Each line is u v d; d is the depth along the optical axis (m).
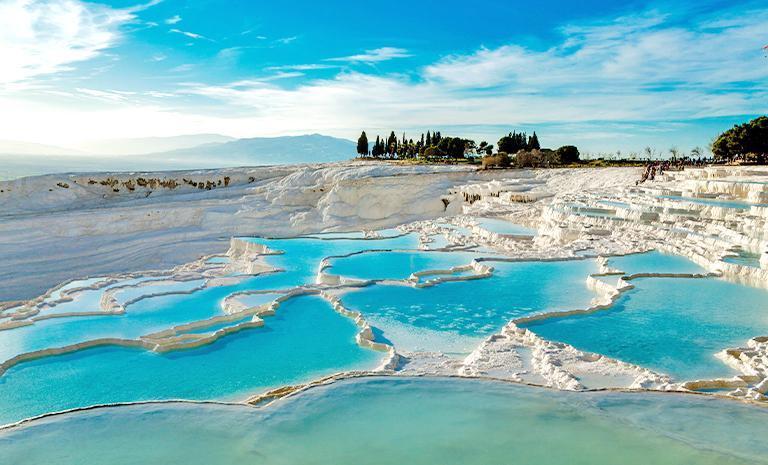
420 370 11.18
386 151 98.62
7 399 11.38
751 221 21.77
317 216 47.91
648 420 6.47
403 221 46.88
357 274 21.73
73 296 22.20
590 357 11.18
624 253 21.72
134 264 38.94
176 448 5.80
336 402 6.88
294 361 12.94
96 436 6.02
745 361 10.84
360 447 5.86
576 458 5.64
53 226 43.38
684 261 20.66
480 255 24.50
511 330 13.25
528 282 18.97
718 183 29.17
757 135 50.12
